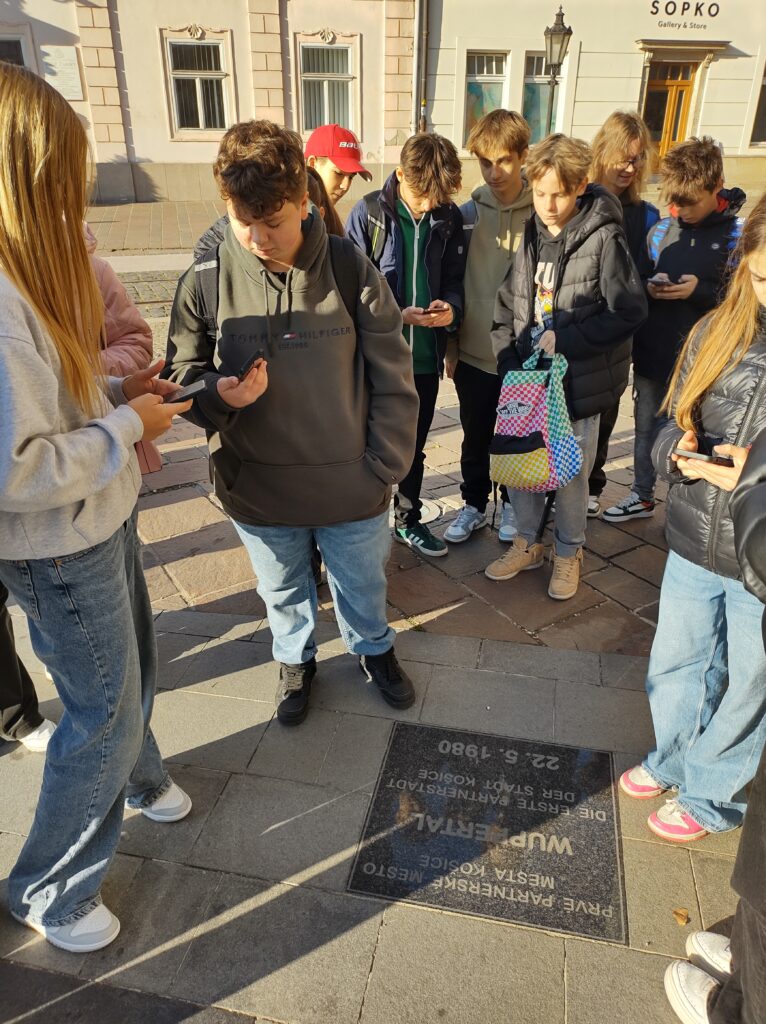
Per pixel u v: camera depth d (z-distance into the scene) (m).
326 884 1.92
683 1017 1.60
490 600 3.16
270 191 1.72
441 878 1.93
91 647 1.53
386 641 2.52
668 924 1.82
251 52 14.43
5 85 1.21
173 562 3.48
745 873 1.26
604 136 3.37
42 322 1.30
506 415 2.83
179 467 4.52
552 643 2.86
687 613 1.89
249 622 3.03
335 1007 1.64
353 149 3.13
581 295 2.75
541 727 2.43
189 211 14.30
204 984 1.69
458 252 3.18
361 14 14.49
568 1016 1.62
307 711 2.51
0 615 2.18
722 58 15.80
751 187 16.73
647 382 3.55
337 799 2.17
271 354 2.00
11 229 1.24
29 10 13.34
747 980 1.31
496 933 1.79
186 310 2.09
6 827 2.10
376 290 2.04
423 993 1.67
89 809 1.66
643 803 2.15
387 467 2.19
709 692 1.98
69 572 1.46
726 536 1.66
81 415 1.43
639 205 3.48
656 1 15.11
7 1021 1.63
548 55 11.84
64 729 1.65
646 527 3.77
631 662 2.74
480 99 15.78
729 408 1.65
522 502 3.20
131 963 1.74
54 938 1.76
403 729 2.43
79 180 1.33
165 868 1.97
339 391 2.05
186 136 14.86
